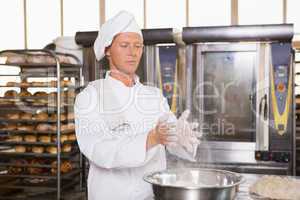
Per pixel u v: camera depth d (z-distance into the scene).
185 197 1.02
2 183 3.29
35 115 3.30
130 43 1.38
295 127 2.95
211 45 2.78
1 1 3.99
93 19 3.80
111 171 1.42
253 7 3.42
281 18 3.36
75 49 3.21
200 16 3.54
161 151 1.53
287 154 2.65
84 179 3.44
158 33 2.81
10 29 3.99
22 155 3.35
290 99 2.66
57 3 3.87
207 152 2.80
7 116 3.34
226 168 2.75
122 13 1.37
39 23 3.92
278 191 1.26
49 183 3.30
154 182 1.10
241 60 2.75
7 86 3.35
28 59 3.27
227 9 3.48
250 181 1.54
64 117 3.31
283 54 2.65
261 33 2.61
